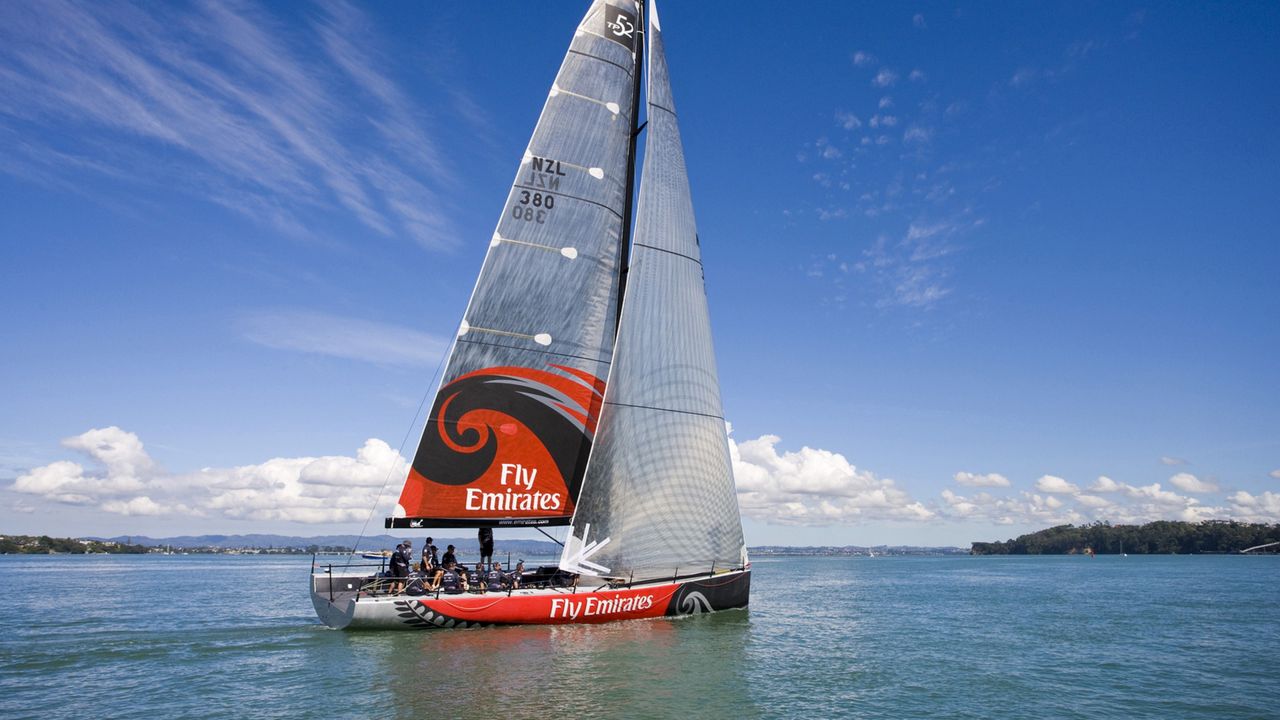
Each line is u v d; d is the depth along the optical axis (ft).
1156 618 105.19
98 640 69.82
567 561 69.62
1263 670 63.41
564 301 76.48
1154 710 49.49
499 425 72.74
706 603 75.66
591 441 77.05
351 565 70.23
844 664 63.31
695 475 75.92
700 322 79.51
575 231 77.41
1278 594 155.53
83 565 397.19
